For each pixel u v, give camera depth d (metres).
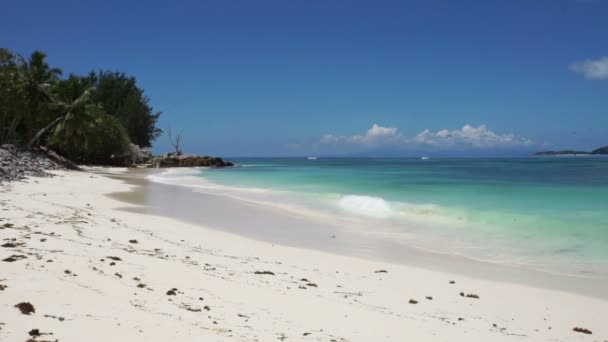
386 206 24.50
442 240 16.53
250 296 8.92
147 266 10.36
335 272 11.78
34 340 5.44
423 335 7.61
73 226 15.01
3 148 43.38
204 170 72.38
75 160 69.12
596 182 39.50
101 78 98.25
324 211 23.59
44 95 53.41
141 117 94.50
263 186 38.59
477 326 8.33
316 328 7.48
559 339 7.89
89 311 6.78
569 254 14.27
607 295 10.40
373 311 8.73
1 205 18.34
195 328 6.76
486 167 82.19
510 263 13.31
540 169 70.25
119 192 30.03
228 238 15.89
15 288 7.32
